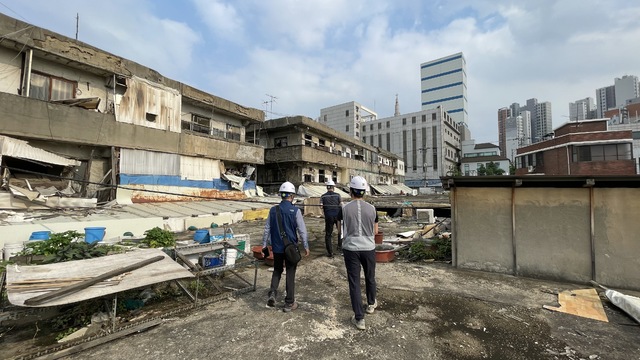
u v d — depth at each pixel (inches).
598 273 197.8
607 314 151.3
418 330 135.4
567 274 205.6
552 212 212.1
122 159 499.5
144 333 131.6
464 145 3395.7
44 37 419.8
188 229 485.1
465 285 197.3
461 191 240.4
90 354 114.4
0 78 397.7
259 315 150.9
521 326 138.9
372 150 1550.2
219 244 209.5
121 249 193.3
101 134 472.7
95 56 478.0
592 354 115.3
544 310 156.2
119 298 153.6
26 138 403.5
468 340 126.6
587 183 195.5
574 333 131.8
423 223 535.2
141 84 536.4
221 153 696.4
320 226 525.3
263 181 1017.5
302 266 245.9
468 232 236.7
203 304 163.2
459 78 3988.7
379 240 328.8
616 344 122.3
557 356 114.4
